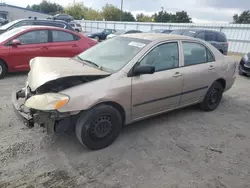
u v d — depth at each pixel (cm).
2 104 450
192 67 406
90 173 271
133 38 387
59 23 1041
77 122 298
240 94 631
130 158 304
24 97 340
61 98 270
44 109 264
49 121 277
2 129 355
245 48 2112
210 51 451
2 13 3903
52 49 683
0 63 618
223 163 306
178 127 401
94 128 303
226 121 440
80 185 252
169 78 366
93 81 299
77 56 409
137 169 283
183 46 400
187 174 279
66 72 292
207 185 263
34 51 655
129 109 332
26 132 351
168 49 376
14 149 307
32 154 300
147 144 340
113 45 389
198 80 417
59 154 304
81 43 741
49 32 685
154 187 254
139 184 258
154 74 350
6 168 271
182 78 386
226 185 265
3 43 621
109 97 300
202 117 450
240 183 270
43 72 300
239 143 362
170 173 279
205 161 308
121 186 254
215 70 447
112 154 311
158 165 293
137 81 328
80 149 317
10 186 244
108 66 337
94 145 311
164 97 371
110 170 279
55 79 272
